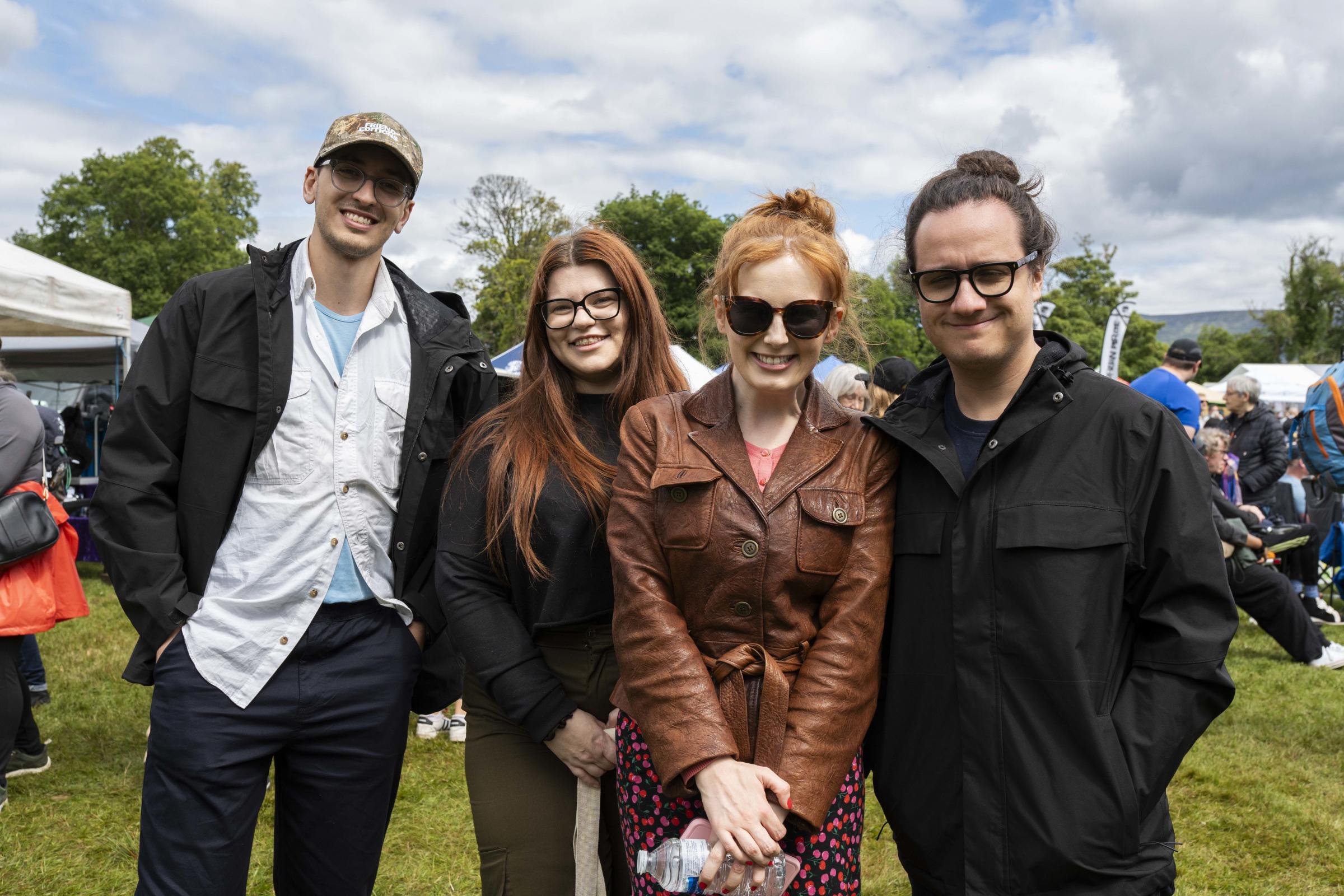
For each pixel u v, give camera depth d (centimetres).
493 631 197
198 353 197
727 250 169
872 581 160
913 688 161
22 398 353
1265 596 611
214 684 193
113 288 819
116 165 4084
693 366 674
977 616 154
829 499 161
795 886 155
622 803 173
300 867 211
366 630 208
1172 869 150
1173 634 148
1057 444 154
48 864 320
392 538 211
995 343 153
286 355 200
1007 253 151
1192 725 147
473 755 206
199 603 196
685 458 164
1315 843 352
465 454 207
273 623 198
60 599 353
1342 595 784
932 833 158
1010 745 150
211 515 198
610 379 216
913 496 165
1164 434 151
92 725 464
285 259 211
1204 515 150
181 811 193
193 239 4103
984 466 156
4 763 352
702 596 161
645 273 216
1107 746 146
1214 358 6134
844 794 161
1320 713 509
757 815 144
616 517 171
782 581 158
